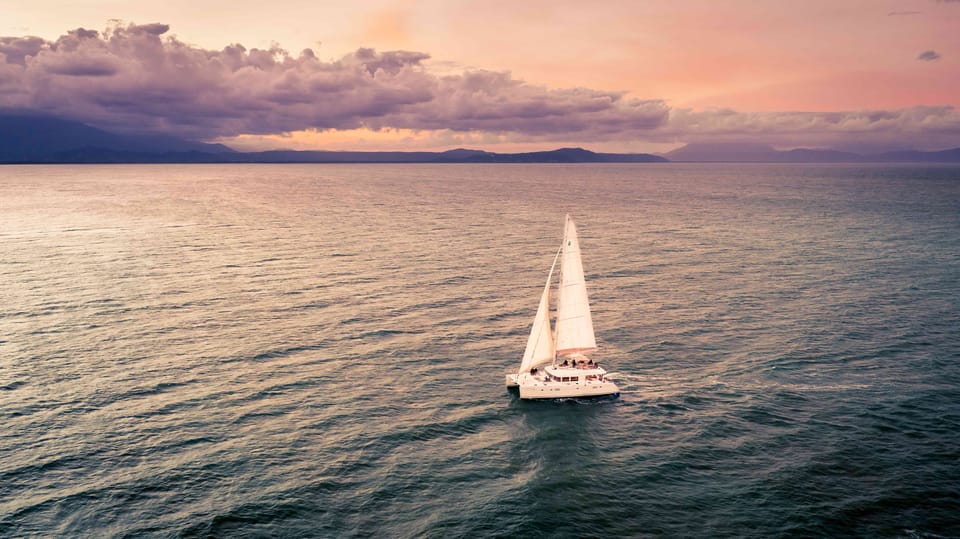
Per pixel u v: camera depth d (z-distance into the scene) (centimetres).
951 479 3766
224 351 5853
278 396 4922
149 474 3809
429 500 3619
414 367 5591
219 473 3838
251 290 8125
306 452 4109
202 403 4769
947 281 8588
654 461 4069
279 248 11362
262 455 4053
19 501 3525
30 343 5969
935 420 4516
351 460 4025
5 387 4966
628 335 6469
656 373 5512
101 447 4106
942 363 5581
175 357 5681
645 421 4638
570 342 5544
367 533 3309
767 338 6316
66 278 8719
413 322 6844
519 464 4038
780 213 17325
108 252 10831
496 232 13712
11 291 7931
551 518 3459
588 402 4969
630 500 3634
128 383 5094
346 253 10875
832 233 13188
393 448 4194
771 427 4481
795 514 3469
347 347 6031
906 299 7688
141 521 3366
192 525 3338
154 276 8900
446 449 4206
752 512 3500
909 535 3272
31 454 4006
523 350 6081
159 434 4291
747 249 11288
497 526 3384
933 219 15488
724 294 8012
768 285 8475
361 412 4700
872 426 4450
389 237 12838
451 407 4841
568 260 5394
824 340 6231
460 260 10325
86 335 6225
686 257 10538
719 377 5394
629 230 13862
